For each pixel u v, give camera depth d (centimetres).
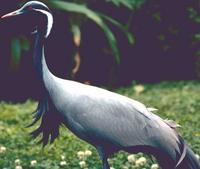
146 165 1008
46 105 857
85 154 1053
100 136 845
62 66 1878
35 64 855
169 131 846
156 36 2027
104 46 1969
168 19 2031
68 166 1025
